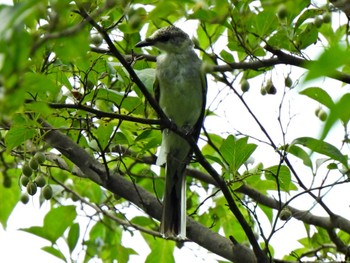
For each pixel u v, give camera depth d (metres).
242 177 10.40
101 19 9.06
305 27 10.52
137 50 13.30
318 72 4.45
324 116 10.37
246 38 10.09
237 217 9.79
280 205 9.76
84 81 9.24
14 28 5.12
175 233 10.93
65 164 11.20
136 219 13.15
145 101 10.24
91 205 12.67
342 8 9.62
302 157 10.02
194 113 12.77
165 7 7.08
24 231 12.14
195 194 13.14
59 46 6.38
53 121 10.00
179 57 12.75
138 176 12.14
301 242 12.48
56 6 6.21
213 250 10.52
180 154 12.26
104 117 9.38
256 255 9.82
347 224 11.45
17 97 5.56
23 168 9.81
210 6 9.01
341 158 9.44
